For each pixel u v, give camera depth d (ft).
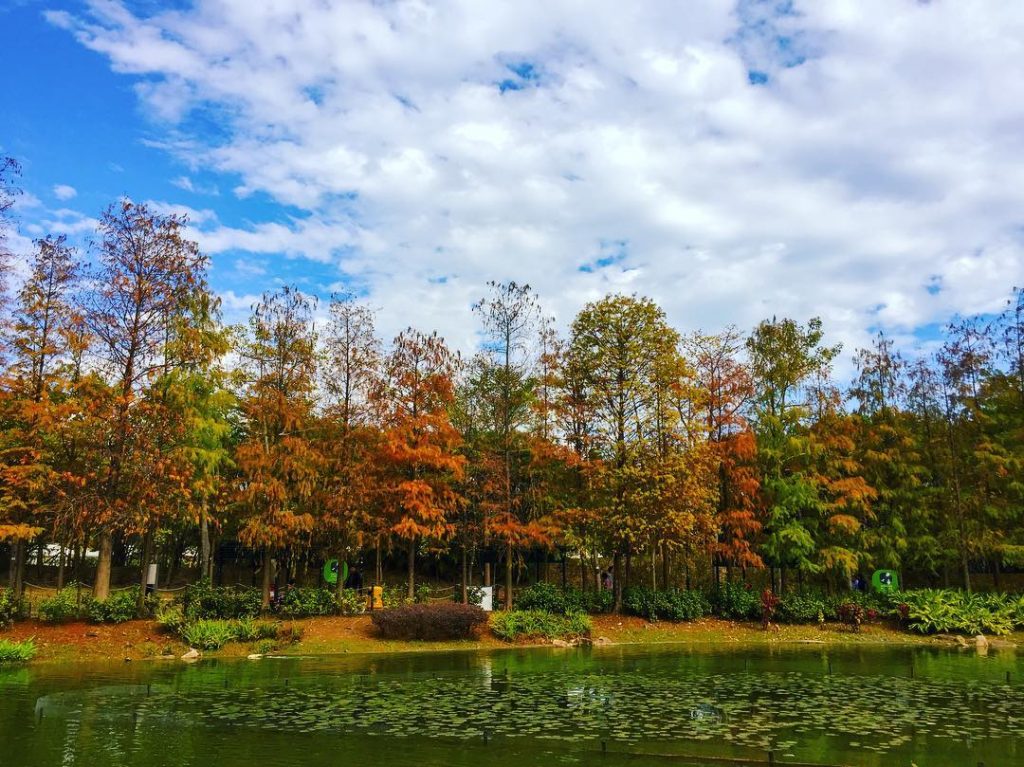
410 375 93.04
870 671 62.08
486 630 84.43
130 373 77.92
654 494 91.40
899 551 108.06
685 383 102.89
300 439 84.64
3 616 70.13
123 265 78.23
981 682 55.98
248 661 65.67
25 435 77.61
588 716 41.91
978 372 111.04
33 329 80.84
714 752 34.17
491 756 33.22
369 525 92.17
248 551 111.34
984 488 106.73
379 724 39.52
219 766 31.45
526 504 100.89
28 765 31.65
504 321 100.48
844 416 109.29
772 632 93.56
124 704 45.01
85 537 80.89
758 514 104.73
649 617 96.37
